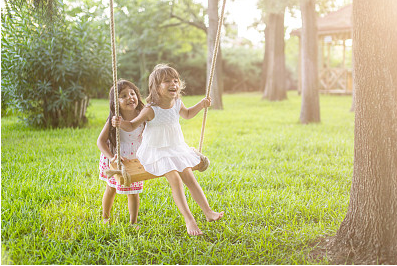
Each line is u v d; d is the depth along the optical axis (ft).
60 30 31.94
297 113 47.96
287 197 15.47
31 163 20.30
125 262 10.54
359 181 10.89
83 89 34.01
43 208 13.91
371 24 10.39
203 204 10.96
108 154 11.94
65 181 17.22
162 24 79.71
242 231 12.21
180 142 11.84
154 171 11.02
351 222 11.04
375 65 10.49
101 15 38.42
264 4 47.16
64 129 32.17
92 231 12.22
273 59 69.51
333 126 35.99
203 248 11.35
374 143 10.52
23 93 31.73
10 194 15.23
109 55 35.32
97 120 38.50
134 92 12.38
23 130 32.40
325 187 17.13
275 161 22.33
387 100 10.43
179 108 11.82
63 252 11.19
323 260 10.55
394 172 10.36
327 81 84.53
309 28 38.17
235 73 106.11
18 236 12.10
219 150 24.49
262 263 10.54
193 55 97.30
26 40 30.58
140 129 12.54
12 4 15.93
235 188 16.70
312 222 13.08
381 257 10.18
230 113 47.57
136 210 12.97
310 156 23.08
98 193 15.94
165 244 11.20
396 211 10.29
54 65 31.73
